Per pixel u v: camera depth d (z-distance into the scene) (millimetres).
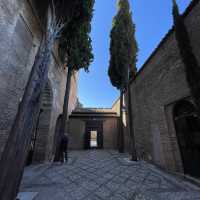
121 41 9359
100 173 4641
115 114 14133
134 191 3109
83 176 4301
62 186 3434
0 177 1836
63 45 7539
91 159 7383
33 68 2674
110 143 13000
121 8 10039
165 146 4988
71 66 7746
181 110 4371
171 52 4727
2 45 3197
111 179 3992
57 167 5531
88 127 13430
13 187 1921
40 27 5062
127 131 10000
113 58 10352
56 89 8570
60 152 6730
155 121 5766
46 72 2859
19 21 3822
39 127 7156
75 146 12617
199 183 3355
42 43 3074
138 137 7648
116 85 10641
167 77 4934
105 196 2863
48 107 7582
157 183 3621
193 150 3787
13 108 3846
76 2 4398
